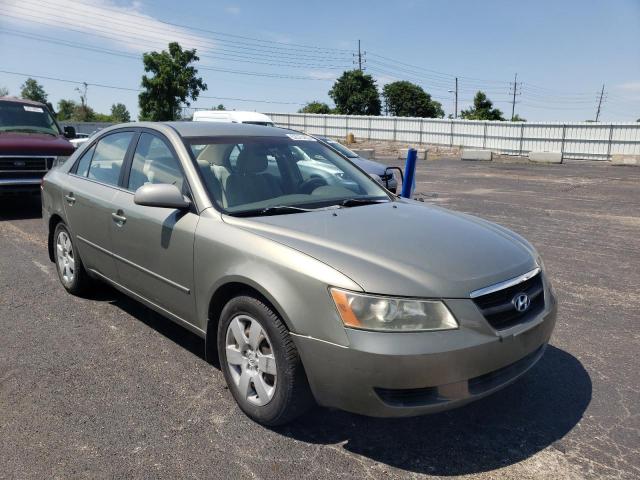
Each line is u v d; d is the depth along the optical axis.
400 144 40.28
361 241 2.99
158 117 48.66
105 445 2.88
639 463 2.80
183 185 3.63
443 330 2.61
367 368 2.57
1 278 5.64
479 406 3.35
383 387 2.58
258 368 3.01
